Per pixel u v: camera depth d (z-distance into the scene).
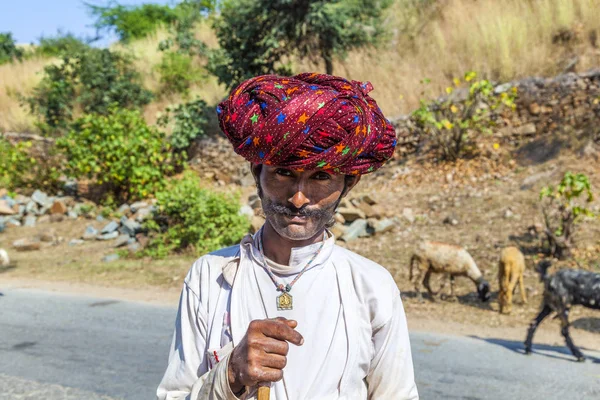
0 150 17.12
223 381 1.27
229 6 16.09
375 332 1.46
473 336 6.94
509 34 15.61
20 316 7.75
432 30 17.45
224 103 1.42
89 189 15.96
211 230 11.66
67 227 14.09
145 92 19.75
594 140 12.23
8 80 23.31
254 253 1.49
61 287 9.49
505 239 10.19
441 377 5.45
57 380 5.34
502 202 11.41
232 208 11.74
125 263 11.02
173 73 19.95
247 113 1.33
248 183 15.20
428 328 7.24
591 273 6.20
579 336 7.08
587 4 15.34
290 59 17.50
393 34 17.41
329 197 1.41
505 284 7.80
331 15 14.77
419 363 5.88
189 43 18.72
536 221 10.46
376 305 1.45
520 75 14.70
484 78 15.20
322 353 1.41
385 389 1.46
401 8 18.77
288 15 15.11
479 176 12.64
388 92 15.84
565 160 12.09
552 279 6.32
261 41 15.66
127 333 6.91
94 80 19.48
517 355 6.22
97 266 10.86
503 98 13.02
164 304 8.37
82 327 7.20
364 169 1.41
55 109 19.98
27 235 13.66
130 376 5.43
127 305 8.31
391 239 10.82
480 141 13.52
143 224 12.23
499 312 7.91
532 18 16.05
